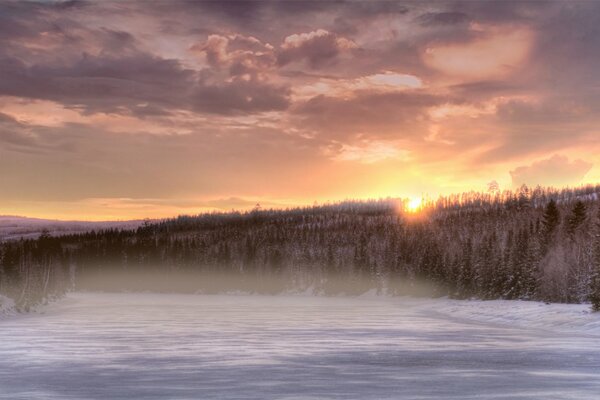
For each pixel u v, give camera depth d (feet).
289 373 98.48
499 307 297.94
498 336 167.63
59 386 86.43
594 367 104.73
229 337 166.71
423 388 83.97
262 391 81.92
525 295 390.21
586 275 334.03
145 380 91.50
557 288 354.33
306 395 79.00
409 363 110.63
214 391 82.07
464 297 466.70
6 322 238.48
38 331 189.16
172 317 274.98
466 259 481.87
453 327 205.87
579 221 439.63
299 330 193.06
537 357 118.62
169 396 78.48
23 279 392.68
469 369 102.58
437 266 534.37
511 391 81.25
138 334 177.37
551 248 393.70
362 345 143.64
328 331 188.44
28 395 79.66
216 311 342.03
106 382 89.76
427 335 172.55
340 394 79.71
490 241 476.13
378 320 249.96
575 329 186.91
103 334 176.86
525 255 407.44
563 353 125.18
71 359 117.29
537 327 204.85
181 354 125.59
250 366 106.73
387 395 78.69
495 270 431.43
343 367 105.50
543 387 84.33
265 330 193.16
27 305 328.29
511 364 108.58
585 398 76.33
